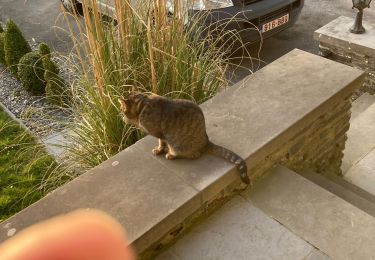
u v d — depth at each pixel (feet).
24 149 12.92
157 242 7.09
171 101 7.07
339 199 7.95
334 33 15.62
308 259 6.95
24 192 11.18
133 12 9.95
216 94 9.91
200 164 7.59
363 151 12.87
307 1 23.25
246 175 7.52
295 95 9.11
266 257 7.03
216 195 7.79
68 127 10.88
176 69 9.81
